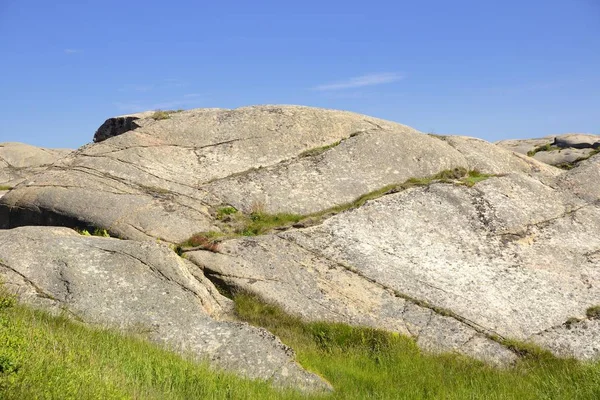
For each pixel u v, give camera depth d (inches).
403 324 490.0
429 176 705.0
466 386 411.8
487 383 413.1
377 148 725.9
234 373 373.7
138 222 591.2
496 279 548.4
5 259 452.1
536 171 761.6
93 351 337.1
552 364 449.7
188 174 676.1
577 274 562.3
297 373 394.9
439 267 558.6
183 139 728.3
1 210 637.3
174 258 483.8
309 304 501.7
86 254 470.9
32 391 251.0
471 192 654.5
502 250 586.6
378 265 553.0
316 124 761.0
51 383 261.3
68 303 425.4
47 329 358.6
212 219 615.5
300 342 460.1
